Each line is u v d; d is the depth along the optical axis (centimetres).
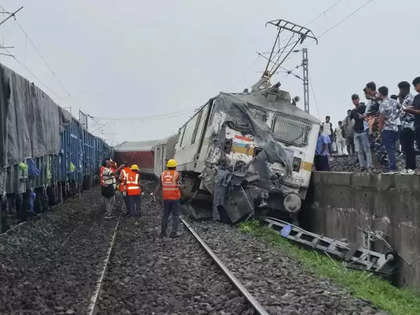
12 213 1275
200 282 820
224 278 828
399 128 1211
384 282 951
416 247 919
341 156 2388
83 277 841
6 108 1096
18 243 1132
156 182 4131
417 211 915
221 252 1058
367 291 813
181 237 1301
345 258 1126
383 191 1066
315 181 1520
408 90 1165
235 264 934
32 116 1366
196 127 1883
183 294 741
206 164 1516
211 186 1505
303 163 1510
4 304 664
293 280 802
